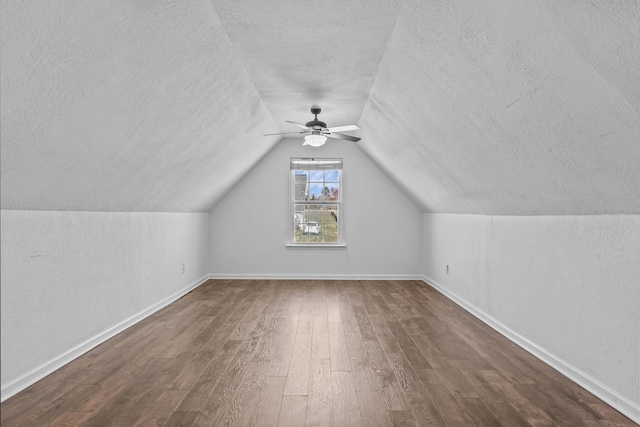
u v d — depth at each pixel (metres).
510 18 1.89
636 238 2.36
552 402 2.52
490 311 4.35
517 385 2.77
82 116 2.38
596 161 2.21
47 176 2.62
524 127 2.51
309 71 3.84
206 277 7.24
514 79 2.23
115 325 3.98
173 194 4.99
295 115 5.54
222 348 3.51
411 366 3.11
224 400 2.51
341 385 2.75
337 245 7.38
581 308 2.83
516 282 3.77
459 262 5.39
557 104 2.10
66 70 2.01
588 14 1.54
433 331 4.08
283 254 7.39
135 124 2.92
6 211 2.61
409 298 5.75
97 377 2.87
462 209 5.12
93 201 3.45
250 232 7.39
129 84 2.50
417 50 2.86
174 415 2.31
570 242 2.97
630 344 2.38
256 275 7.36
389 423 2.24
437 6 2.27
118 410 2.37
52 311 3.03
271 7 2.64
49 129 2.25
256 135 5.73
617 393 2.46
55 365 3.02
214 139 4.48
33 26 1.68
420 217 7.36
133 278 4.39
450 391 2.67
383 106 4.43
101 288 3.73
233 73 3.60
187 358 3.26
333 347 3.55
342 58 3.51
